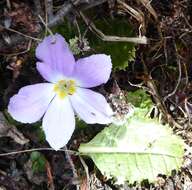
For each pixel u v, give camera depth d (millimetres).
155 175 75
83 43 71
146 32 77
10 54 71
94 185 75
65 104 66
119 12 75
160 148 75
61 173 74
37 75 72
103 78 65
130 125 75
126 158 75
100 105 66
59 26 71
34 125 71
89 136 75
